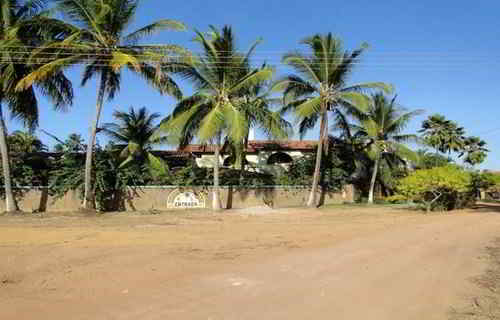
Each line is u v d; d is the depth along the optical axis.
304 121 32.62
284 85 29.06
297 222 20.75
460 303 7.45
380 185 40.22
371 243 13.74
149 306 6.96
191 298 7.41
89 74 25.61
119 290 7.92
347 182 37.19
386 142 37.12
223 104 27.42
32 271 9.36
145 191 29.03
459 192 30.00
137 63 22.06
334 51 29.34
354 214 25.70
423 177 28.22
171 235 15.34
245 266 10.05
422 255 11.75
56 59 23.22
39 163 29.06
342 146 36.69
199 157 39.72
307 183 34.06
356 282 8.65
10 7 24.06
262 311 6.75
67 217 22.62
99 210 26.92
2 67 23.77
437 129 57.16
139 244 13.10
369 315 6.66
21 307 6.91
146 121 32.00
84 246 12.58
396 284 8.57
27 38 24.42
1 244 12.86
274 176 34.78
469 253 12.25
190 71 26.86
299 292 7.86
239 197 31.50
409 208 30.77
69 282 8.48
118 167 29.02
